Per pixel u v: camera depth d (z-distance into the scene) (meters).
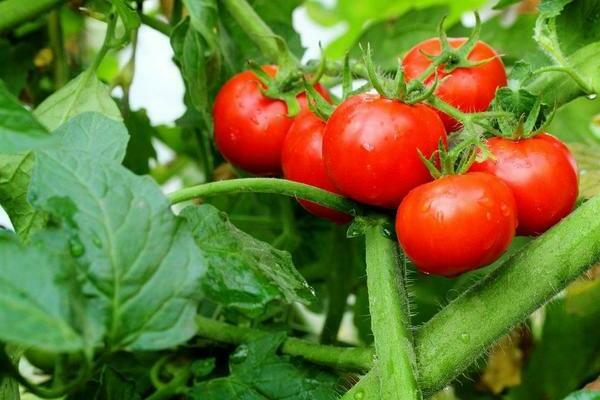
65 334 0.52
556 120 1.00
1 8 0.82
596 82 0.73
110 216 0.57
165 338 0.56
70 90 0.79
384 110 0.65
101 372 0.70
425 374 0.66
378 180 0.65
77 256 0.56
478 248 0.63
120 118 0.78
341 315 0.92
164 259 0.57
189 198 0.68
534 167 0.66
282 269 0.66
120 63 1.17
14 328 0.52
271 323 0.82
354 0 1.21
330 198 0.69
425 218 0.63
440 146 0.64
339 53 1.25
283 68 0.76
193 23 0.81
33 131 0.54
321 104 0.70
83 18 1.05
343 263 0.92
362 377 0.67
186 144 1.05
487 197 0.63
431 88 0.65
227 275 0.64
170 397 0.80
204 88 0.82
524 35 0.93
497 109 0.67
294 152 0.71
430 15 0.95
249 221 0.94
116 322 0.56
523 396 0.91
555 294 0.67
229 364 0.75
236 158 0.78
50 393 0.56
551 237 0.67
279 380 0.73
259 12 0.91
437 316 0.67
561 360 0.90
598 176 0.81
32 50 0.94
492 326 0.66
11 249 0.53
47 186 0.57
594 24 0.78
